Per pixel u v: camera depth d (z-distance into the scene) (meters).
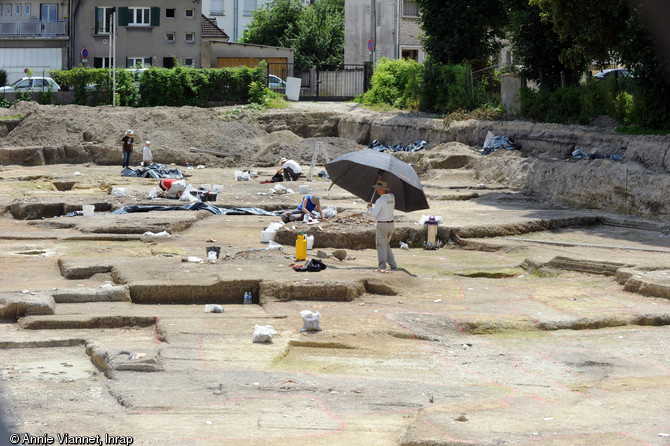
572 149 25.61
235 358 8.49
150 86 41.78
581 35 21.77
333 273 12.66
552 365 8.69
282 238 16.17
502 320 10.54
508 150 27.91
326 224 17.11
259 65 43.97
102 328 10.09
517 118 30.91
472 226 17.56
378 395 7.23
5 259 14.04
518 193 23.88
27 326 9.84
